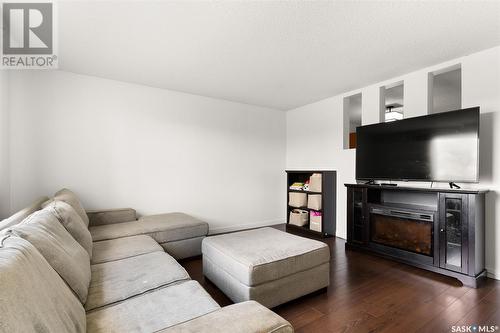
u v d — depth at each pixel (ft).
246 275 5.70
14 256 2.61
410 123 9.36
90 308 4.02
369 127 10.81
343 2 5.80
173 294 4.47
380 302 6.49
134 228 8.69
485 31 7.04
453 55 8.55
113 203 10.70
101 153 10.48
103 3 5.83
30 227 4.00
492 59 8.05
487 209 8.12
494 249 7.95
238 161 14.38
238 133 14.39
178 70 9.85
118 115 10.88
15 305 2.11
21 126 8.89
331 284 7.52
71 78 9.91
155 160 11.74
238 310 3.41
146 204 11.48
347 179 12.51
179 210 12.37
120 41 7.59
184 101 12.57
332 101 13.29
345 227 12.49
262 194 15.35
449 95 12.78
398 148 9.72
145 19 6.46
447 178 8.35
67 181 9.78
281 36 7.32
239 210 14.39
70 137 9.86
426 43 7.73
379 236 10.14
